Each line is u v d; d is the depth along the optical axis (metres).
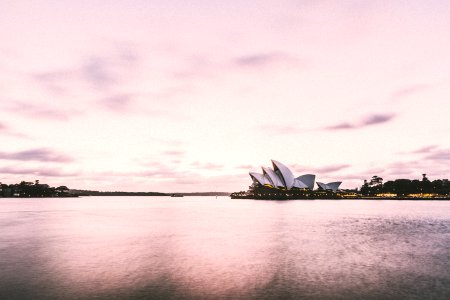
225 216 59.84
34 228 39.03
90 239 29.64
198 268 18.19
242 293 13.78
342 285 14.98
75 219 52.97
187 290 14.14
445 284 15.16
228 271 17.50
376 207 96.69
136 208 95.38
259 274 16.89
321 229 38.19
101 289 14.23
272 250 24.00
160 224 44.50
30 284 14.99
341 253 22.84
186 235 32.53
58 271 17.39
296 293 13.82
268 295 13.55
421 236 32.06
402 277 16.42
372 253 22.89
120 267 18.34
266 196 171.38
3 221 48.84
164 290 14.12
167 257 21.28
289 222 47.34
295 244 26.84
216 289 14.32
